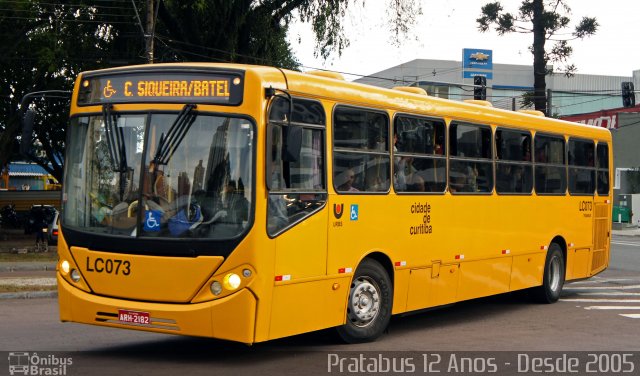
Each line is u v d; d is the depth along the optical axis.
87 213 8.98
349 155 9.87
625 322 12.91
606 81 69.12
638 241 38.56
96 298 8.80
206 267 8.33
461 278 12.16
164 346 10.02
